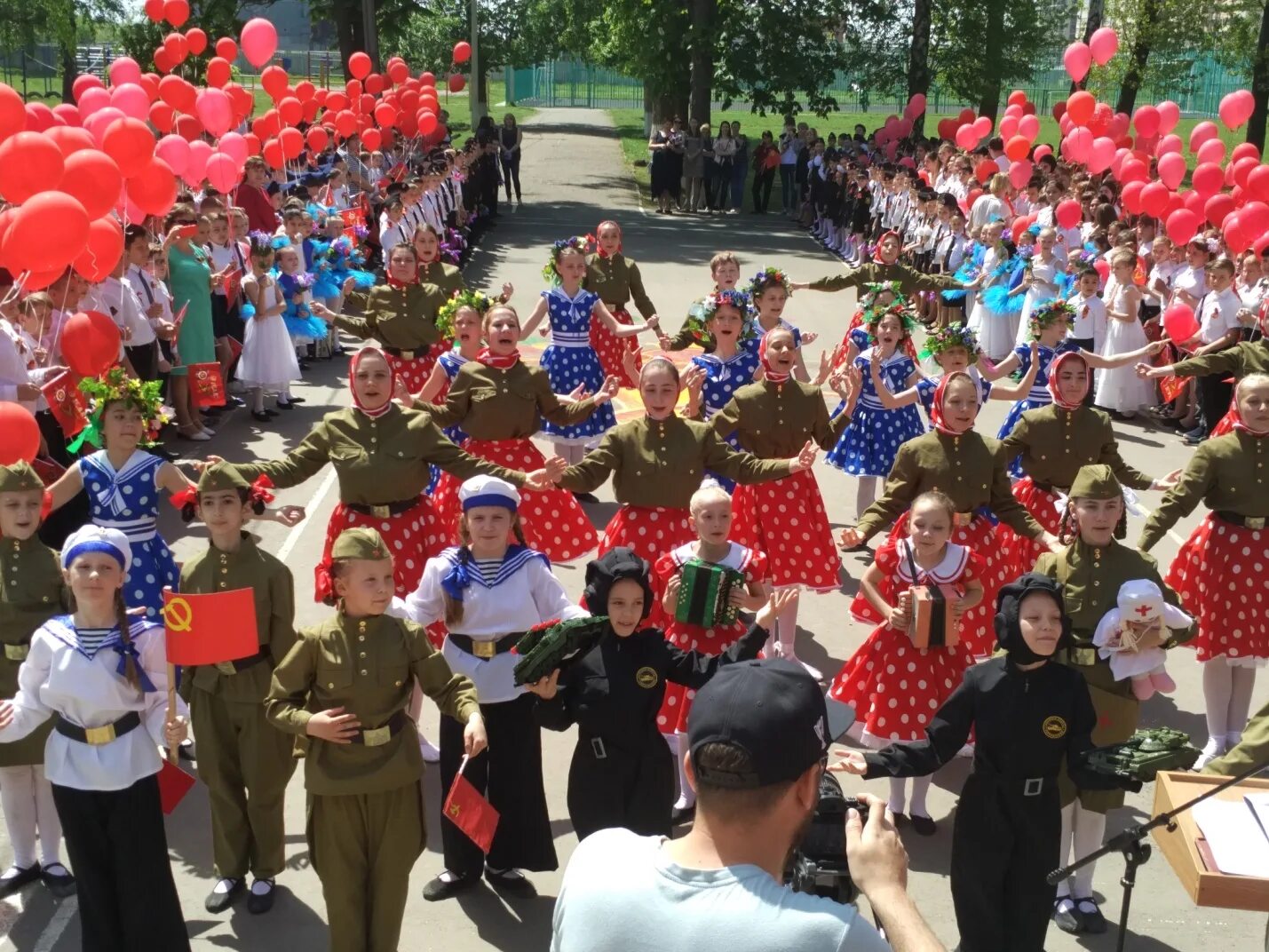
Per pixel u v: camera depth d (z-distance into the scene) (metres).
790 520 8.12
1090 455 7.86
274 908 5.70
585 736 5.24
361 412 7.08
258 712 5.49
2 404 7.30
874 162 25.25
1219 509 7.05
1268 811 3.87
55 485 6.99
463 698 4.97
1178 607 5.96
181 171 13.11
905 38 34.47
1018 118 23.20
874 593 6.28
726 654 5.16
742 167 30.58
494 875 5.82
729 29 32.84
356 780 4.84
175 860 6.09
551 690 5.14
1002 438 10.14
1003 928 5.04
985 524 7.48
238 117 17.91
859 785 6.91
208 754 5.57
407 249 11.41
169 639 4.94
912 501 7.50
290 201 15.61
